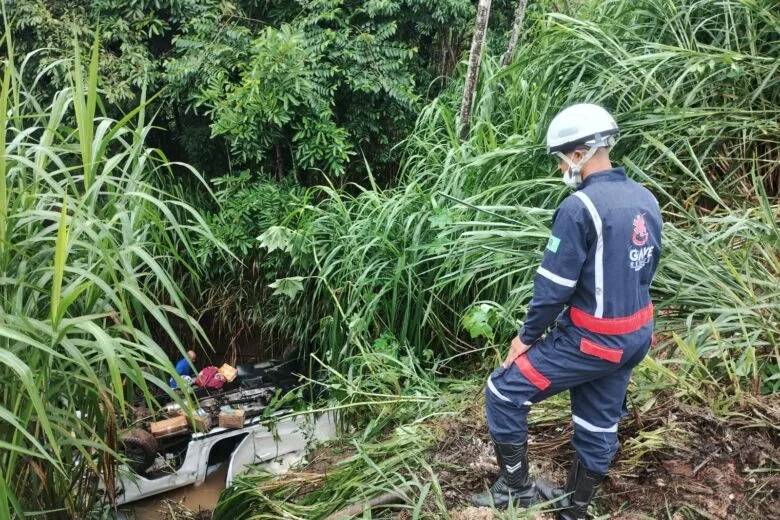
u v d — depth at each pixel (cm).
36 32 520
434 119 465
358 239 406
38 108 257
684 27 387
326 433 371
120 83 522
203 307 556
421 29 600
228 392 422
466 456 254
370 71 553
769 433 227
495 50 642
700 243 290
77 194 212
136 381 204
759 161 362
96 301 232
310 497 260
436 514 223
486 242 323
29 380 162
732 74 342
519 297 315
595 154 182
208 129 589
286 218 438
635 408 240
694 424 235
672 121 347
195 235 532
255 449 382
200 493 384
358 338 375
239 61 537
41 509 234
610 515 219
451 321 386
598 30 366
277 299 532
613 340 180
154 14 556
